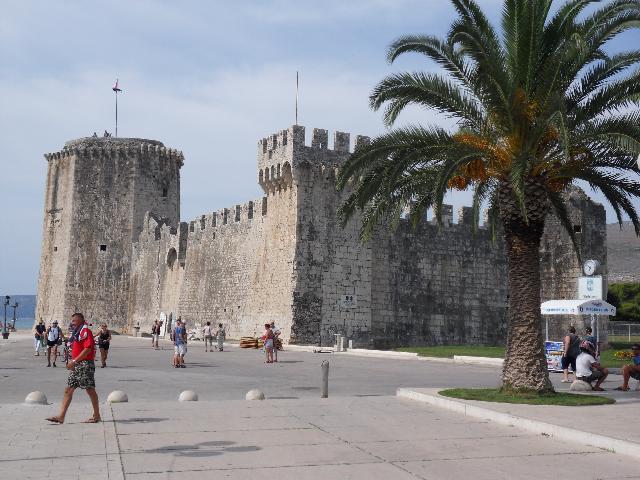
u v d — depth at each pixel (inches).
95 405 649.6
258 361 1611.7
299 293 2122.3
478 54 832.9
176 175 3764.8
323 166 2190.0
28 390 986.1
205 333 2033.7
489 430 630.5
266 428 628.7
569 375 1243.8
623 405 770.8
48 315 3629.4
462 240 2440.9
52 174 3752.5
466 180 940.6
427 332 2324.1
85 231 3597.4
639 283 3553.2
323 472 468.1
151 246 3410.4
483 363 1549.0
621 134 791.7
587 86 869.8
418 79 879.7
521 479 451.8
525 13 817.5
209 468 477.4
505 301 2498.8
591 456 522.9
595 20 847.7
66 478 443.5
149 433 600.7
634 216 937.5
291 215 2174.0
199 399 898.1
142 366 1457.9
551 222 2244.1
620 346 2231.8
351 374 1279.5
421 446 555.8
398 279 2294.5
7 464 482.0
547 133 830.5
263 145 2303.2
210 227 2849.4
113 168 3641.7
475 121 886.4
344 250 2201.0
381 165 916.6
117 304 3575.3
